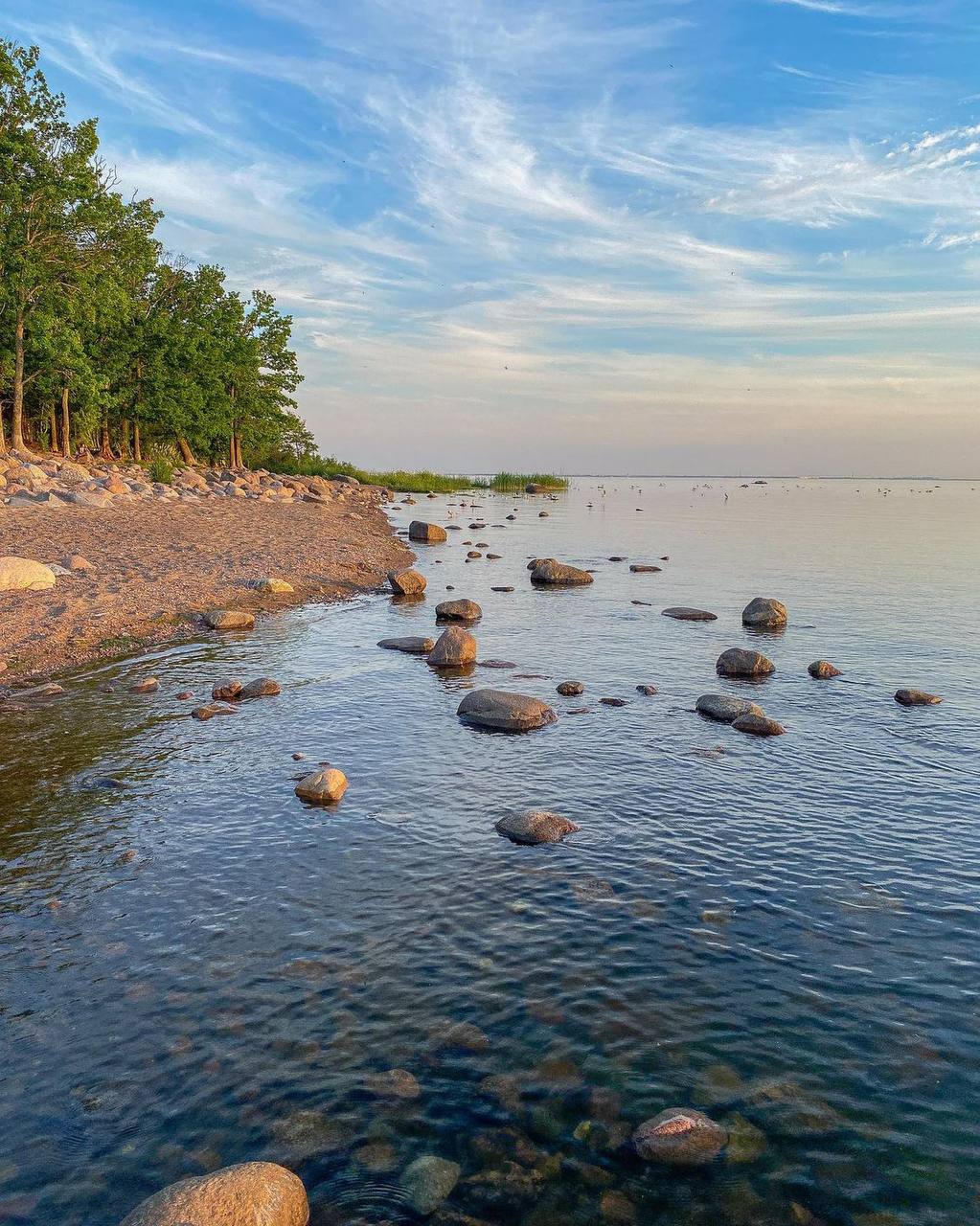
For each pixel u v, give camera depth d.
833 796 9.76
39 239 44.47
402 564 30.91
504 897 7.45
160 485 44.66
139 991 6.03
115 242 50.12
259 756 10.95
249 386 71.12
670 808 9.39
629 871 7.96
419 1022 5.72
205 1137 4.73
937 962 6.51
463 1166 4.54
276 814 9.16
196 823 8.93
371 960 6.46
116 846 8.37
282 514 40.59
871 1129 4.81
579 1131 4.79
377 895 7.47
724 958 6.53
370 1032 5.62
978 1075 5.27
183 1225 3.88
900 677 15.21
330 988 6.09
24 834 8.59
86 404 49.56
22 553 22.80
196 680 14.42
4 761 10.57
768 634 19.05
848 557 35.09
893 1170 4.52
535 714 12.31
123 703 12.99
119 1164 4.55
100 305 47.00
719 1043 5.54
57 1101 4.98
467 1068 5.28
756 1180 4.46
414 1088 5.10
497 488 103.81
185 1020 5.72
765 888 7.64
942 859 8.21
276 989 6.06
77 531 27.88
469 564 31.59
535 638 18.59
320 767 10.58
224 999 5.95
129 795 9.62
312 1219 4.20
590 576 27.88
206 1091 5.07
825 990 6.13
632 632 19.25
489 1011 5.84
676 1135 4.64
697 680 15.04
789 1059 5.39
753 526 53.97
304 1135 4.74
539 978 6.24
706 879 7.80
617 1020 5.77
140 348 58.47
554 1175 4.49
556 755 11.12
